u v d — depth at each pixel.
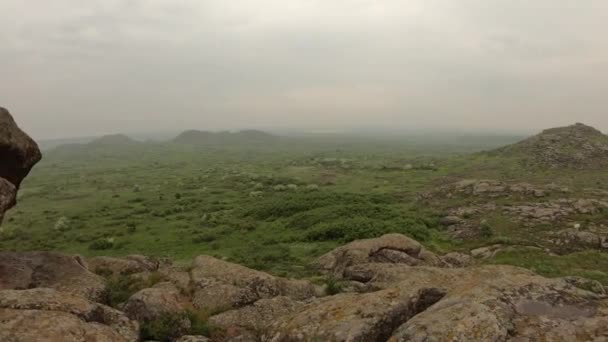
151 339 13.45
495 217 50.41
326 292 20.95
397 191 80.38
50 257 19.45
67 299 12.93
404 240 30.02
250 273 20.03
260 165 180.50
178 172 170.88
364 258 27.97
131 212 77.06
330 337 10.30
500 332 8.89
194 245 49.69
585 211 47.72
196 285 19.05
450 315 9.61
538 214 48.78
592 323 9.28
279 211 63.28
